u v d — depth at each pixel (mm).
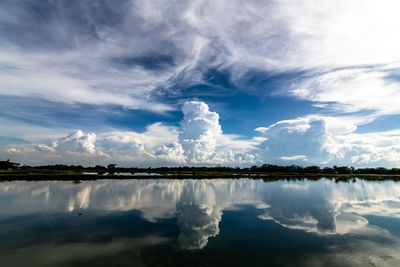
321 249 17453
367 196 45531
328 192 51625
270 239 19516
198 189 53656
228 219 26047
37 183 60594
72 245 17891
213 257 15922
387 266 14875
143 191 48219
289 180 91500
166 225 23328
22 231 21234
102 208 31031
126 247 17562
